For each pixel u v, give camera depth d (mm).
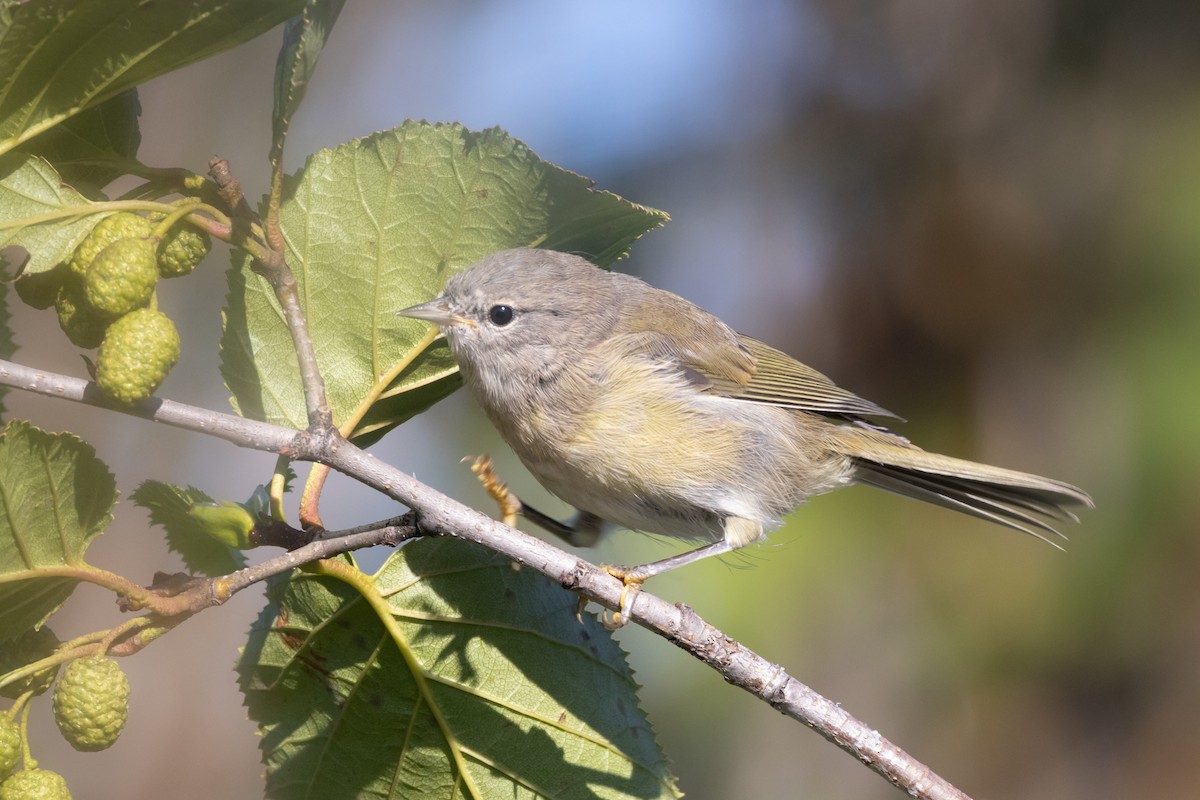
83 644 4668
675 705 11703
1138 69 13008
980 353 12547
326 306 5941
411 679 5695
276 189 5098
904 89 13727
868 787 11852
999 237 12789
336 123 15125
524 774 5742
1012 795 11539
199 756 12086
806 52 14156
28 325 12102
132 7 4652
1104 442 11773
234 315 5785
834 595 11133
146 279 4664
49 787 4410
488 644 5773
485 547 5438
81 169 5207
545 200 6035
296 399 5867
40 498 4590
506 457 12320
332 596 5625
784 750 11852
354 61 15367
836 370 12961
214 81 14133
